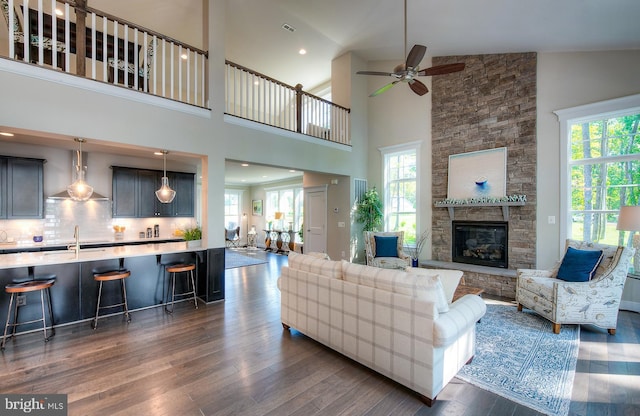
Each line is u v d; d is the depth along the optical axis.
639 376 2.39
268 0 4.82
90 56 4.85
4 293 3.13
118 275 3.48
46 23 4.44
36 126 3.04
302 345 2.95
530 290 3.70
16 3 4.15
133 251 3.99
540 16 3.70
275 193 11.03
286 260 8.05
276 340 3.06
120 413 1.94
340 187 6.88
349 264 2.73
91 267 3.66
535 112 4.74
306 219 7.84
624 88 4.05
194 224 7.21
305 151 5.66
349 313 2.56
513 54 4.97
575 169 4.48
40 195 5.16
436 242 5.88
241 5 4.96
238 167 7.63
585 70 4.35
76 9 3.29
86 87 3.33
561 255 4.48
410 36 5.17
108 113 3.47
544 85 4.68
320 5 4.80
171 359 2.65
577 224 4.45
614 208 4.15
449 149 5.72
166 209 6.67
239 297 4.58
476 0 3.67
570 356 2.72
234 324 3.48
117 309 3.84
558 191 4.53
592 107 4.24
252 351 2.81
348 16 4.98
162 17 5.09
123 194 6.09
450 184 5.65
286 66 7.15
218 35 4.45
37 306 3.31
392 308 2.24
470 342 2.58
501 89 5.09
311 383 2.29
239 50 6.40
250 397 2.12
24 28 3.04
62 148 5.48
